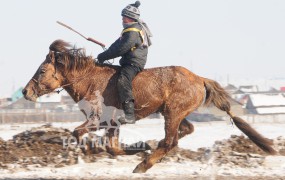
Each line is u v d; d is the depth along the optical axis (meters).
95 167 13.41
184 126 12.16
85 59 11.59
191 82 11.49
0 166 13.33
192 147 19.27
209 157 14.38
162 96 11.34
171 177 11.78
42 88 11.66
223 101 11.78
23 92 11.73
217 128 36.53
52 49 11.70
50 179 11.59
